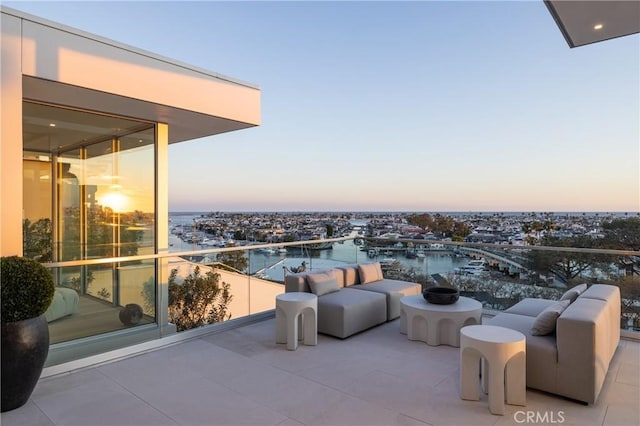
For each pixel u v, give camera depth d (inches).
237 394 106.5
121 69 143.1
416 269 218.2
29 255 162.4
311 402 101.4
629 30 113.7
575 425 89.6
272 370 123.5
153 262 183.9
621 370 121.8
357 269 199.6
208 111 172.9
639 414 94.7
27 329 98.7
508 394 99.9
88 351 155.0
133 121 187.5
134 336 170.2
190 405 100.3
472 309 147.2
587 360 98.0
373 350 141.9
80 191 175.9
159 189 199.3
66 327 154.2
